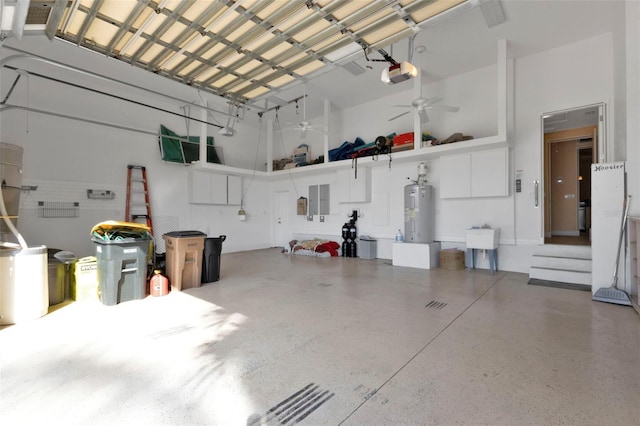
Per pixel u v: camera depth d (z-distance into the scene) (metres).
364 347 2.62
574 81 5.26
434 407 1.80
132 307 3.75
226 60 3.88
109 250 3.80
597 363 2.31
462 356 2.44
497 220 5.98
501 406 1.81
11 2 2.35
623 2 4.18
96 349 2.60
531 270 5.21
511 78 5.77
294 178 9.64
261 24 3.20
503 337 2.81
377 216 7.75
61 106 5.87
